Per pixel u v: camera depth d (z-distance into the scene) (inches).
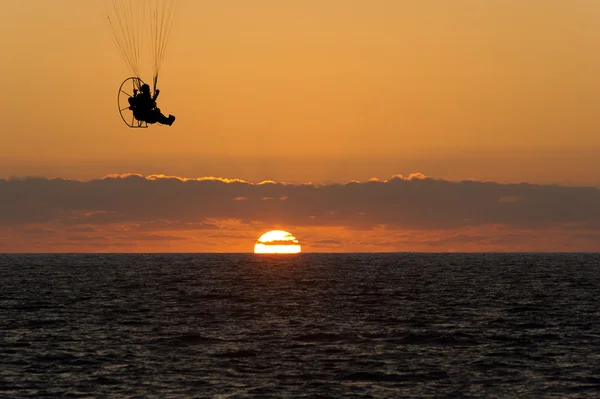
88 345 4451.3
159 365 3858.3
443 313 6220.5
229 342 4562.0
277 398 3216.0
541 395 3299.7
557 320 5738.2
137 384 3454.7
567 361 4001.0
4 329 5152.6
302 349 4320.9
